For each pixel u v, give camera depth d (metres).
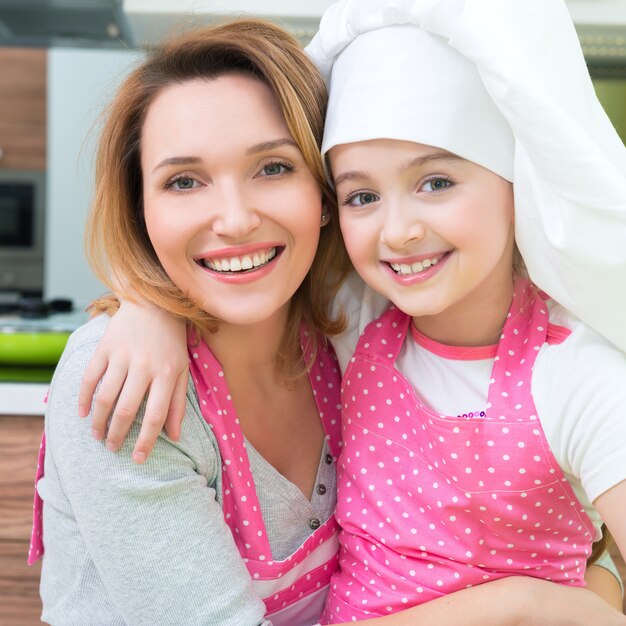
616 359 0.79
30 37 2.11
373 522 0.90
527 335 0.87
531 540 0.85
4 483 1.49
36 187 3.32
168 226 0.82
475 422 0.83
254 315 0.84
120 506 0.79
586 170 0.70
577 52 0.80
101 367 0.79
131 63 0.96
